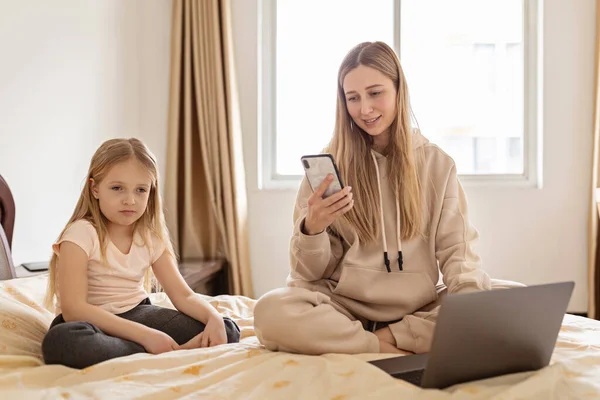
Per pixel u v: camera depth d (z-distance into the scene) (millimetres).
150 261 1621
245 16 3148
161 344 1371
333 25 3281
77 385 1123
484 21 3246
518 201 3090
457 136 3277
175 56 3057
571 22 3053
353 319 1494
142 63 3162
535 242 3084
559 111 3070
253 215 3166
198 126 3125
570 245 3074
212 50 3045
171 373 1175
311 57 3293
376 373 1084
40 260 2330
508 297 993
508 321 1012
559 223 3078
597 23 3000
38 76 2324
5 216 2043
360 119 1537
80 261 1448
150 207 1624
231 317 1817
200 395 1048
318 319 1284
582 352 1270
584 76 3057
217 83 3020
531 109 3178
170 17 3162
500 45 3244
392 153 1577
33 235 2295
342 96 1598
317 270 1502
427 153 1605
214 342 1454
